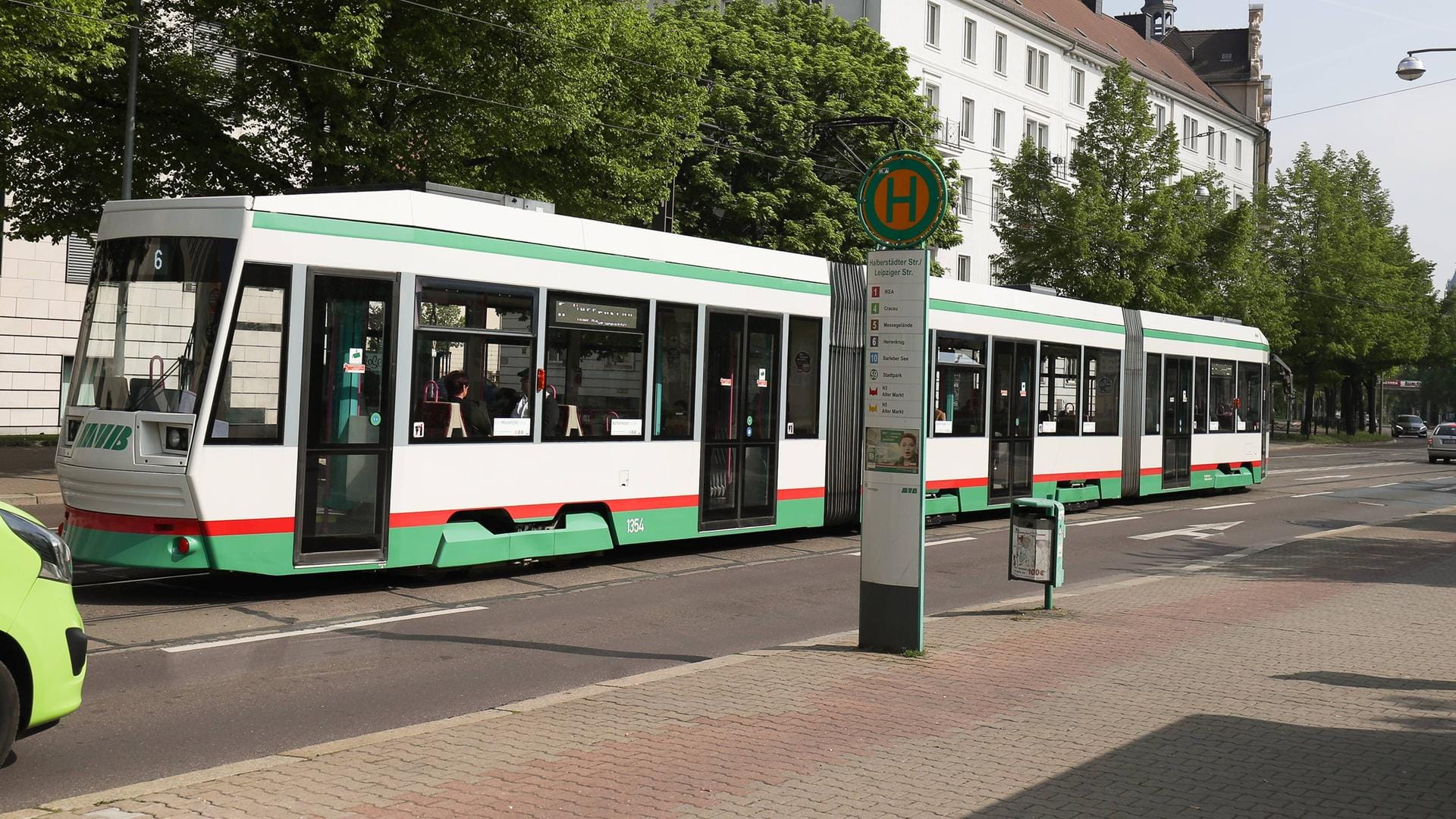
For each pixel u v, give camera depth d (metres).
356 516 11.12
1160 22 90.62
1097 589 13.10
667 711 7.27
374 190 11.65
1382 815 5.63
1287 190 68.62
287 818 5.12
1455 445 48.59
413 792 5.55
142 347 10.57
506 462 12.34
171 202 10.69
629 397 13.63
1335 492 29.97
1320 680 8.59
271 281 10.58
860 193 9.29
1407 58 24.16
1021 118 57.91
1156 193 42.56
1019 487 20.11
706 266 14.55
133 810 5.19
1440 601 12.74
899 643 9.21
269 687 7.98
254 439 10.48
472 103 20.64
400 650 9.22
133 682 7.95
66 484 10.73
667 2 36.06
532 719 7.02
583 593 12.09
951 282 18.59
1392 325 69.56
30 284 28.95
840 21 38.06
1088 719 7.30
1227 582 13.89
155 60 20.16
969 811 5.52
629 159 23.28
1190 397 25.30
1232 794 5.89
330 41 18.31
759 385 15.30
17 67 16.17
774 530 17.33
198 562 10.28
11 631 5.58
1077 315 21.56
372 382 11.22
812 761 6.25
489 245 12.16
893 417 9.20
